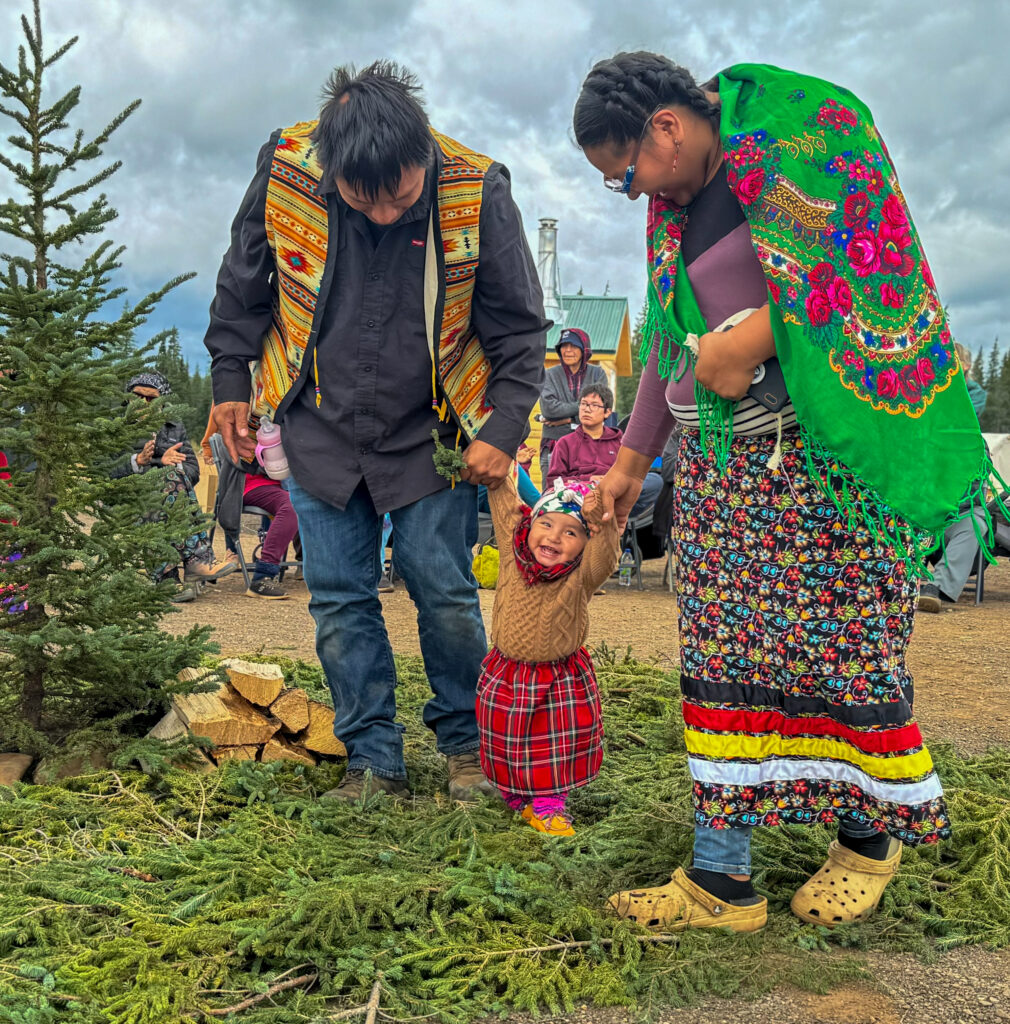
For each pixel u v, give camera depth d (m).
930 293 2.10
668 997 2.02
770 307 2.05
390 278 3.00
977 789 3.20
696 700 2.31
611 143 2.17
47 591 3.14
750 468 2.23
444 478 3.11
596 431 8.78
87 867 2.41
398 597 8.55
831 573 2.17
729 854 2.30
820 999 2.04
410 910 2.28
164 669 3.14
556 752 2.85
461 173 2.95
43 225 3.20
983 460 2.11
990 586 10.64
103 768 3.17
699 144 2.18
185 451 8.37
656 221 2.31
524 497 3.35
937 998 2.04
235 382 3.20
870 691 2.18
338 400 3.04
